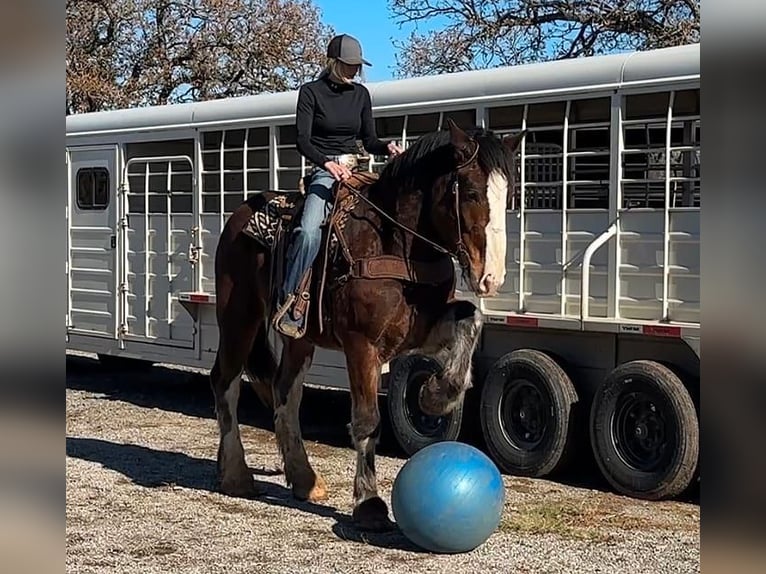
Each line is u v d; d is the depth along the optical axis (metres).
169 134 10.49
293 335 6.19
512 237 7.82
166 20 26.45
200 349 10.28
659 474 6.79
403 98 8.45
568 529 6.18
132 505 6.81
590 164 7.48
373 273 5.80
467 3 19.88
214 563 5.51
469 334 5.63
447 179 5.49
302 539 5.98
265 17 26.75
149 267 10.81
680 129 7.02
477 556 5.61
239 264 7.00
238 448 7.12
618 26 18.53
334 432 9.67
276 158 9.48
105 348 11.38
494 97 7.86
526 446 7.61
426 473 5.58
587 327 7.21
